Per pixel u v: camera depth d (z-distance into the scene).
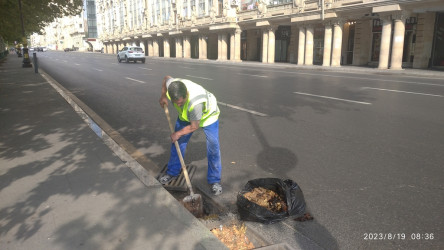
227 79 15.62
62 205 3.00
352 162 4.51
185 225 2.68
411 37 23.23
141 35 60.91
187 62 35.09
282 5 28.75
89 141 5.03
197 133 6.11
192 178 4.04
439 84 13.37
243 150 5.09
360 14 22.77
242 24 34.66
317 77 16.69
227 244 2.73
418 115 7.35
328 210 3.24
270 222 2.98
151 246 2.41
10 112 7.31
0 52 42.12
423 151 4.91
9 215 2.82
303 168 4.32
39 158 4.26
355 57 27.20
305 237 2.80
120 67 25.22
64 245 2.42
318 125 6.54
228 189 3.74
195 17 41.97
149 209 2.93
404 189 3.67
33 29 33.03
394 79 15.63
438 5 18.09
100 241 2.47
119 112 8.09
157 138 5.80
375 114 7.48
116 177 3.63
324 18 24.52
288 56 35.28
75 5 22.27
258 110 8.08
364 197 3.50
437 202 3.37
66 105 8.20
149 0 57.50
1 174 3.72
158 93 11.25
